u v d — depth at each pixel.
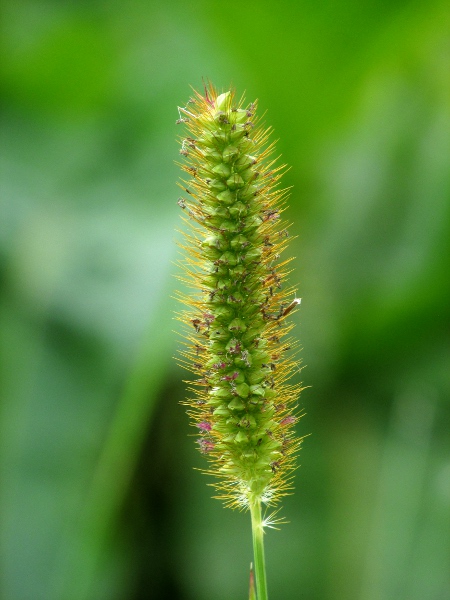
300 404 0.33
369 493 0.32
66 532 0.28
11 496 0.29
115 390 0.29
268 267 0.24
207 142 0.24
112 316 0.30
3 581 0.28
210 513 0.33
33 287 0.30
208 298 0.24
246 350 0.24
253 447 0.25
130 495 0.33
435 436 0.32
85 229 0.31
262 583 0.24
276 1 0.32
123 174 0.32
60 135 0.33
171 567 0.33
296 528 0.31
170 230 0.31
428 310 0.33
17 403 0.29
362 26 0.33
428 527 0.31
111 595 0.32
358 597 0.30
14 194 0.32
